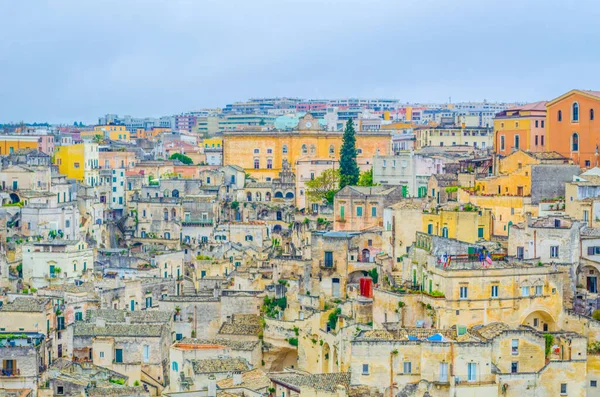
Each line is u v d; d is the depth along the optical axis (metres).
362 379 190.00
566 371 190.38
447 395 184.88
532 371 189.88
